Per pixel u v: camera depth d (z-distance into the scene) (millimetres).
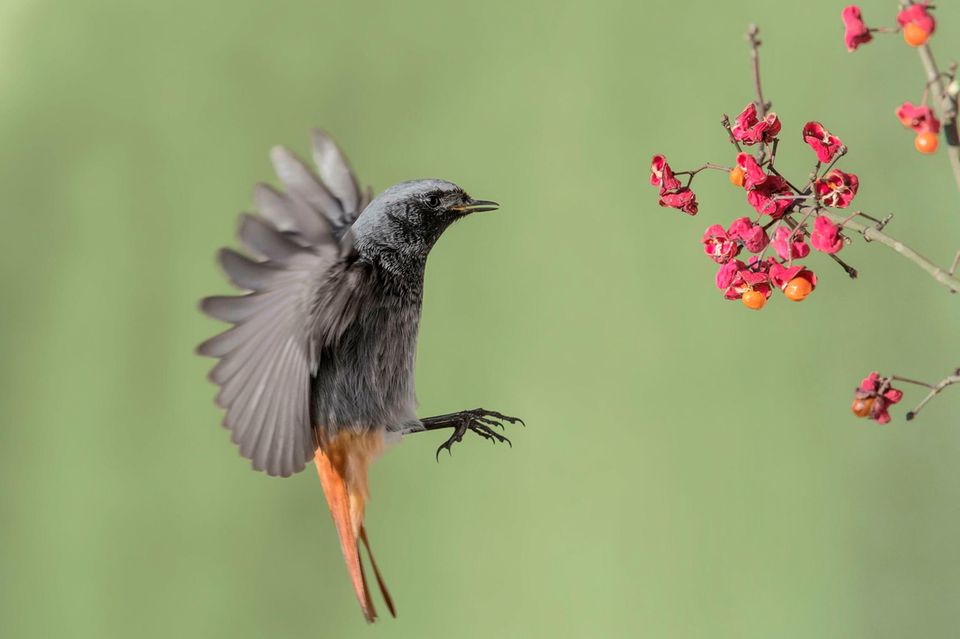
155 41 14102
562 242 12789
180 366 13391
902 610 11867
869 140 12562
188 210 13727
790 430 12148
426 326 12828
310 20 13797
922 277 12359
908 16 4309
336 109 13625
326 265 6012
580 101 13062
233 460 13062
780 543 12031
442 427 7000
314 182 7281
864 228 4629
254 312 6074
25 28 14312
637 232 12609
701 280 12391
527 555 12148
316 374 6570
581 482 12234
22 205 13914
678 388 12297
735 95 12695
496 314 12758
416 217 6875
